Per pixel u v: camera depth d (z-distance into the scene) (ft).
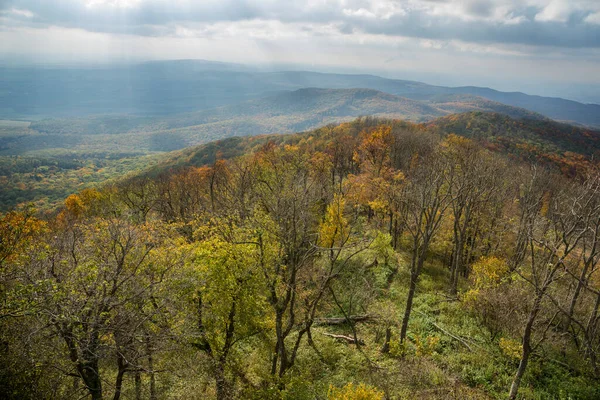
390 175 131.13
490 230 107.96
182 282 51.80
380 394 49.29
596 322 64.13
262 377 63.67
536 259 81.87
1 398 37.55
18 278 38.81
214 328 61.16
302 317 74.54
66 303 38.50
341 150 173.27
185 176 178.50
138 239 52.13
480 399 55.26
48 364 38.60
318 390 61.52
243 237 61.00
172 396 60.18
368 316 83.92
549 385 57.52
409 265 111.34
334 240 94.94
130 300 43.98
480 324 76.13
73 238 48.75
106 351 40.42
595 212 58.29
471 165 96.02
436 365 63.41
